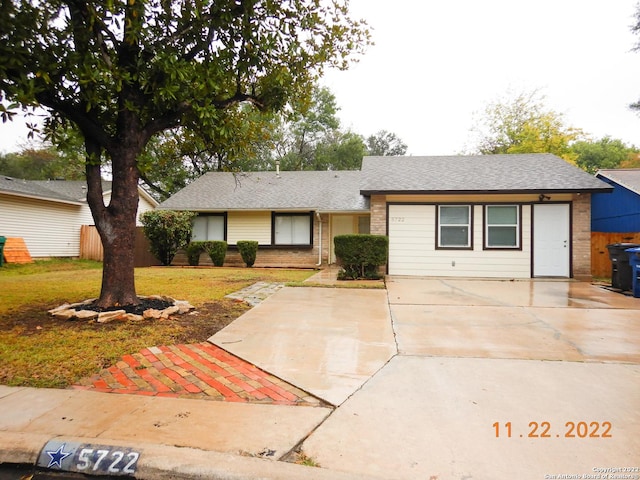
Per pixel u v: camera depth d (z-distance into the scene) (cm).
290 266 1605
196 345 455
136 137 592
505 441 251
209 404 306
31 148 3328
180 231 1548
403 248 1192
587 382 349
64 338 455
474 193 1120
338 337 493
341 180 1856
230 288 878
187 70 548
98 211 577
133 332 484
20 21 427
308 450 240
